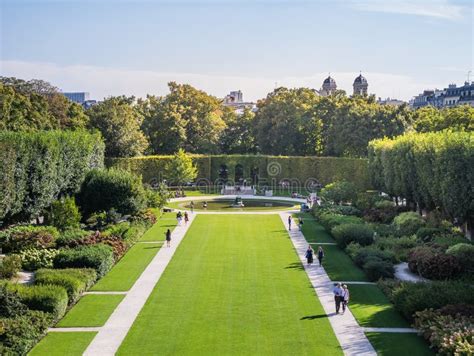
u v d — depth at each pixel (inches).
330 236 3316.9
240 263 2610.7
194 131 6722.4
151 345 1608.0
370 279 2303.2
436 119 5546.3
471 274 2272.4
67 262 2298.2
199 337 1669.5
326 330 1722.4
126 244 2878.9
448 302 1740.9
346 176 5733.3
